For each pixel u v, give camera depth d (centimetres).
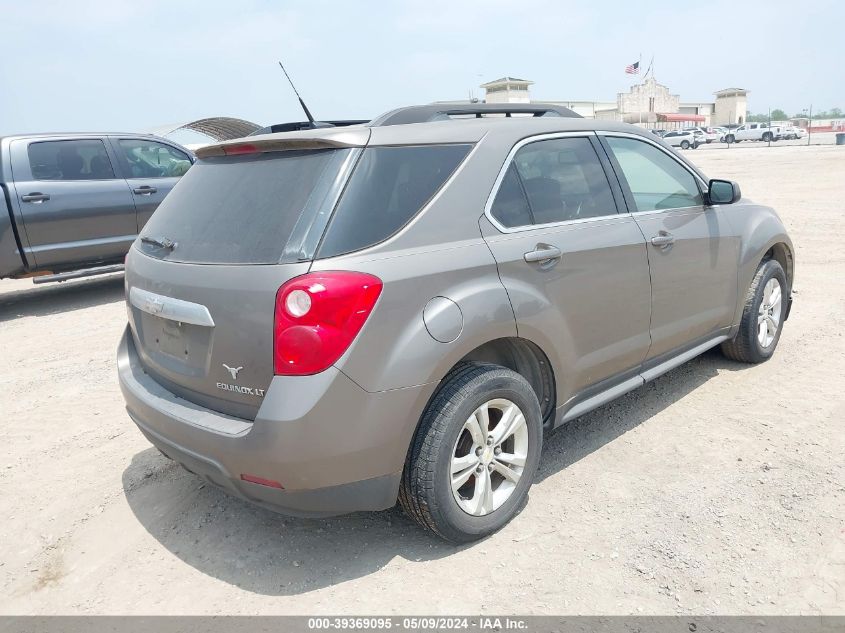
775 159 3006
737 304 445
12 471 387
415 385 258
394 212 268
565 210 330
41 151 770
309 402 240
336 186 259
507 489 303
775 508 307
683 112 10312
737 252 436
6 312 806
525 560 282
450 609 256
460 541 291
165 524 326
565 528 302
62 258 778
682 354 411
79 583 286
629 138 386
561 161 339
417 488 270
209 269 267
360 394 248
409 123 310
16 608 272
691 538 290
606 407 429
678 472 344
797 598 252
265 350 247
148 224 329
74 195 777
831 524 293
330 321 241
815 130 8675
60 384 531
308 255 247
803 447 361
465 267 276
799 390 436
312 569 285
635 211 367
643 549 284
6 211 731
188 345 278
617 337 349
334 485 253
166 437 283
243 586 277
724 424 395
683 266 387
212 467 262
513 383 291
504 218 301
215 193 293
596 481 340
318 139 266
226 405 266
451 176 289
